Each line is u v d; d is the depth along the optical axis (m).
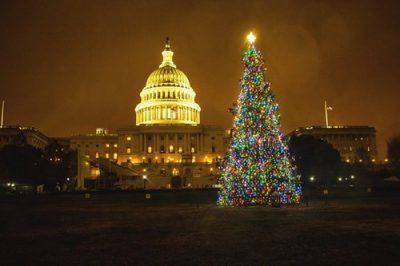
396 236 19.31
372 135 174.62
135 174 119.25
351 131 174.12
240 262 14.45
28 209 41.31
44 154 102.56
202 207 39.03
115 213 34.94
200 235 20.53
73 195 76.06
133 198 61.81
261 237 19.48
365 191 71.00
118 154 159.62
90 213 35.47
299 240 18.48
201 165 143.38
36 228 24.86
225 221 26.03
